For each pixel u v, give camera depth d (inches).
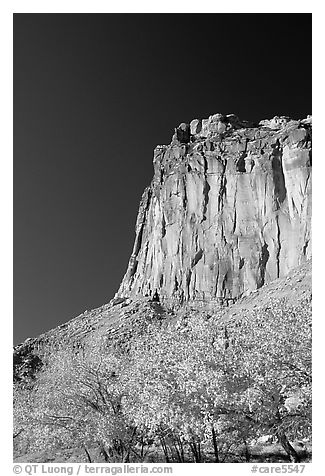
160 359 904.9
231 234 5012.3
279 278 4498.0
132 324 4507.9
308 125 5059.1
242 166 5182.1
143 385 940.6
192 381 779.4
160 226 5536.4
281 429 782.5
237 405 767.7
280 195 4889.3
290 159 4837.6
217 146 5418.3
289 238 4719.5
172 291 5113.2
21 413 1196.5
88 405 1082.1
